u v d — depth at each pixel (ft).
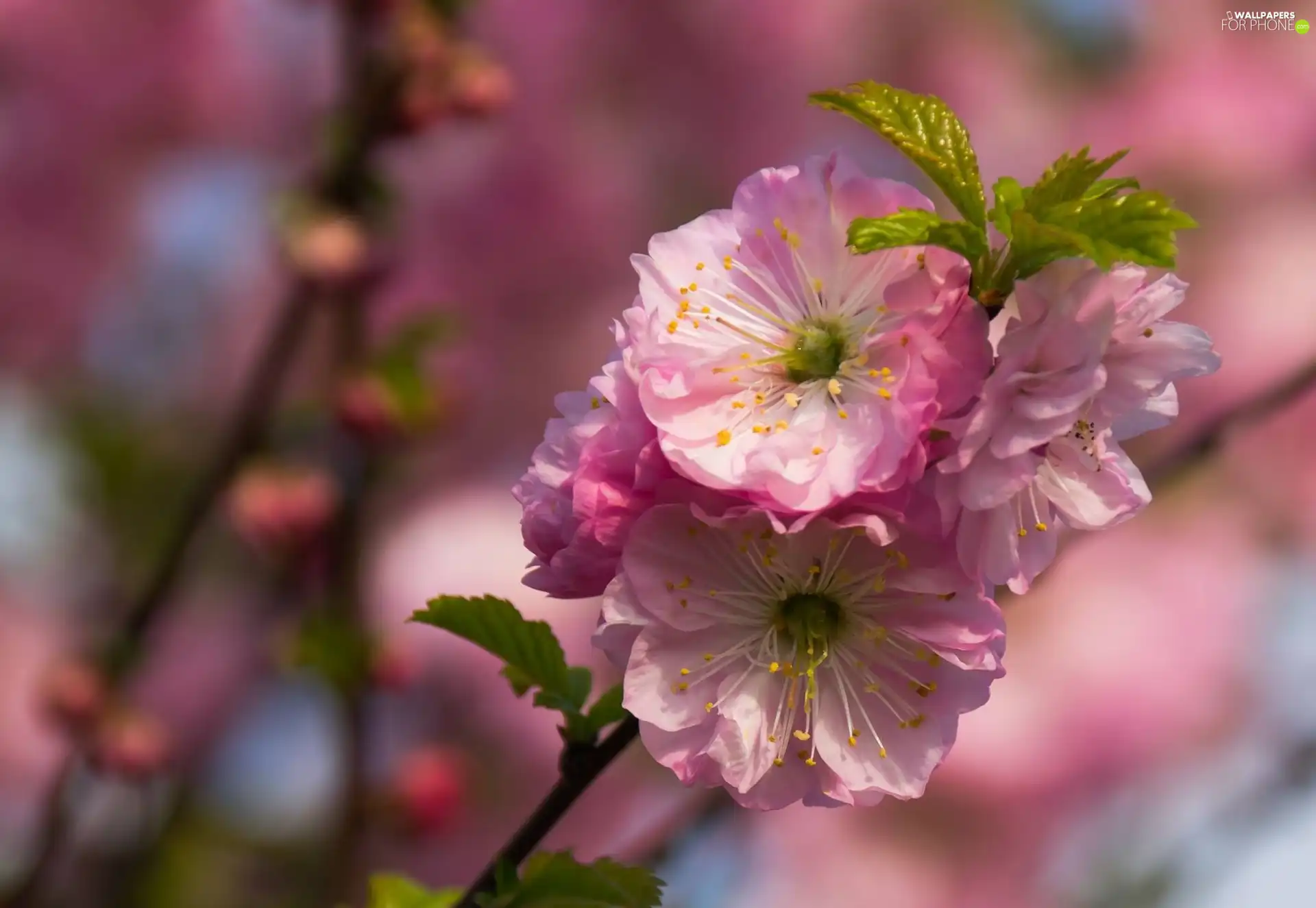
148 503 2.84
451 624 1.75
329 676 2.13
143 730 2.24
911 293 1.69
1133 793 2.81
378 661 2.13
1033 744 2.75
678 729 1.70
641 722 1.71
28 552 2.84
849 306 1.71
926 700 1.72
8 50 3.07
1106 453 1.72
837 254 1.72
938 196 2.30
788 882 2.75
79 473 2.85
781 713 1.71
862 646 1.72
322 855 2.27
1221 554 3.01
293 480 2.23
